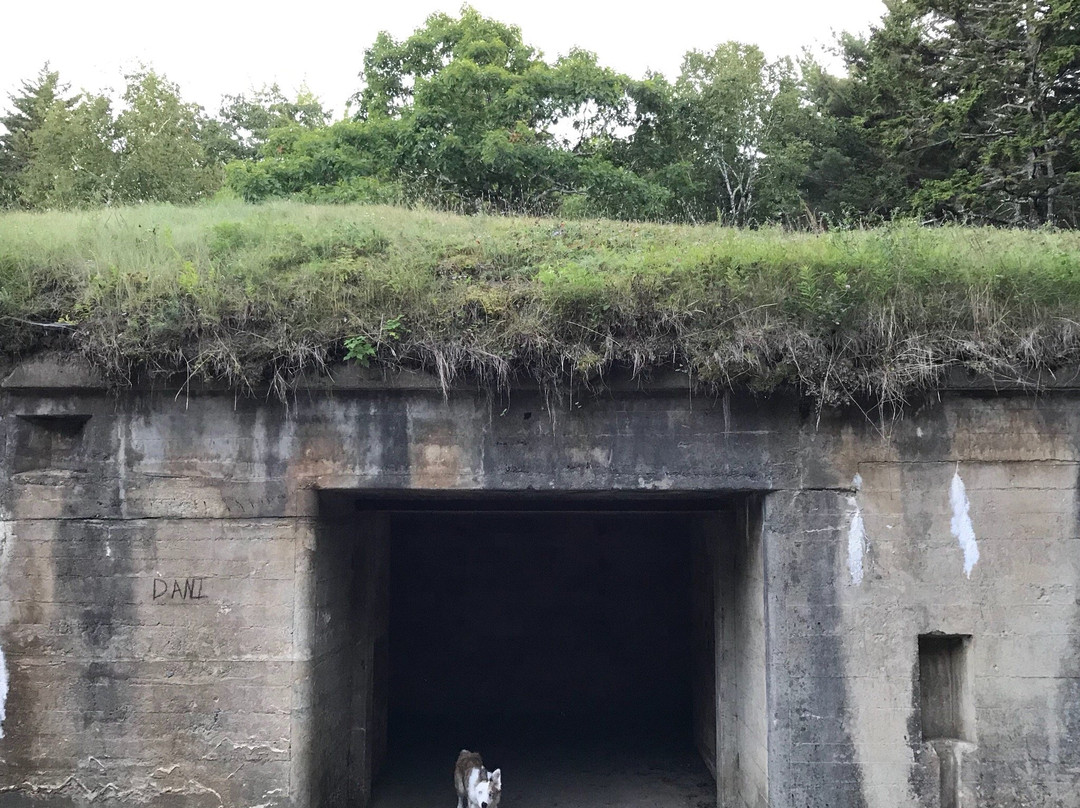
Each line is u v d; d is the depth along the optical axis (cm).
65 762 666
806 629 675
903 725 667
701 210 2327
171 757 667
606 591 1288
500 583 1288
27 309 684
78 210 1218
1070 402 689
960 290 712
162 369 676
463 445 688
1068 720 667
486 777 811
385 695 1050
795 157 2445
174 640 675
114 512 683
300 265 778
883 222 1034
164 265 750
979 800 660
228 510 682
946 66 1972
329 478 684
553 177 1886
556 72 2052
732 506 830
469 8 2205
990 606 675
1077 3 1681
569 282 708
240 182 1898
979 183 1777
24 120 3488
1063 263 730
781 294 692
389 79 2197
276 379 675
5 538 681
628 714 1272
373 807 893
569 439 689
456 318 691
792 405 690
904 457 686
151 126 2441
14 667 673
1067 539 680
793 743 666
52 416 688
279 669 675
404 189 1812
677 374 685
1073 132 1727
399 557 1287
